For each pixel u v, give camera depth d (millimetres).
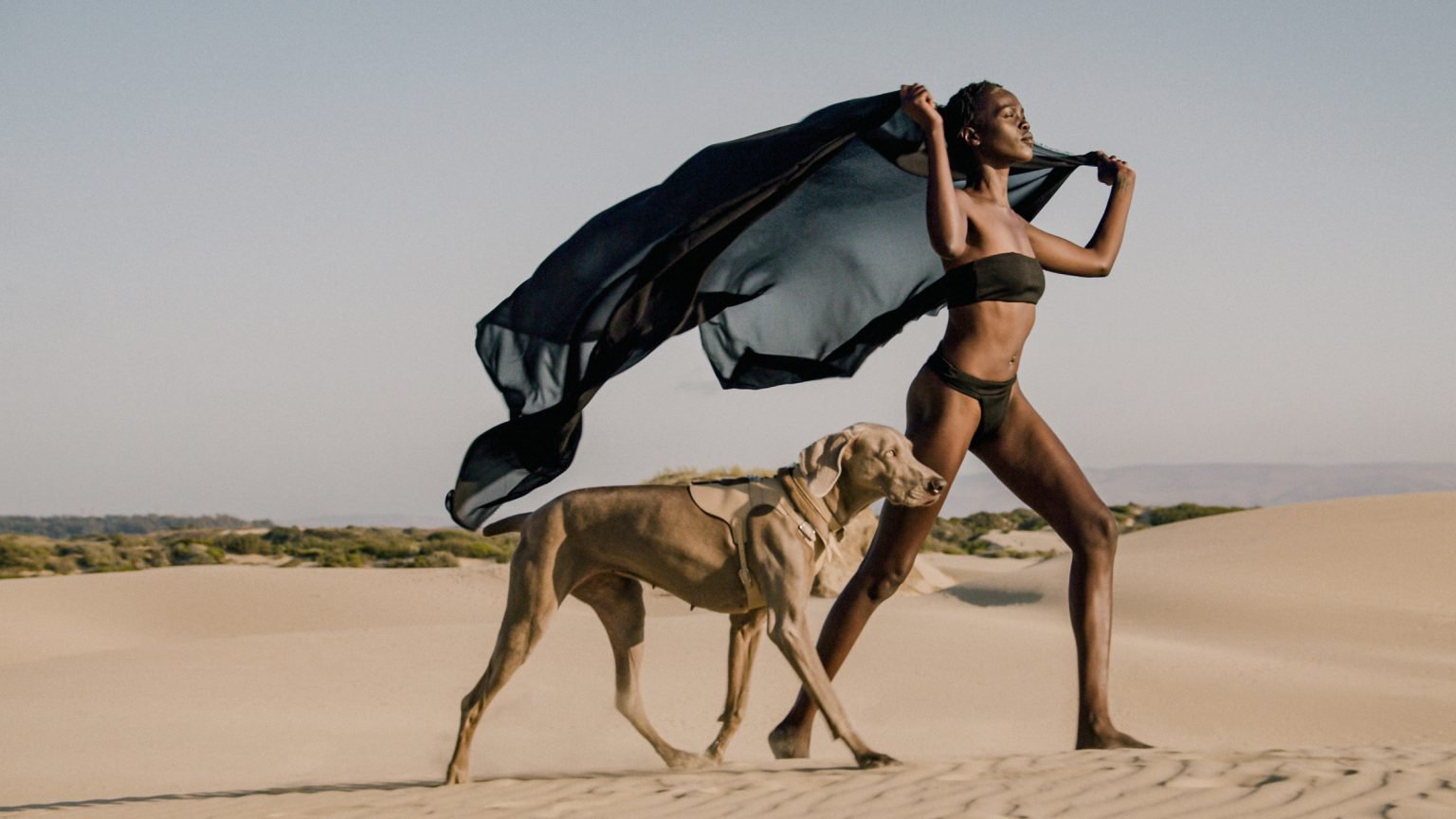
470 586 36438
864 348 9602
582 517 7750
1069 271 9094
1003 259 8414
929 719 15555
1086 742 8344
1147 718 15602
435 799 7195
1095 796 5883
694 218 8508
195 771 12805
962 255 8484
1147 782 6152
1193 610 23891
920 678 18219
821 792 6383
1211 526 32250
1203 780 6121
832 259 9359
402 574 37719
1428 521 28953
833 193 9148
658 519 7586
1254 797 5691
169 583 34125
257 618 31688
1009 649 20031
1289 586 25109
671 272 8781
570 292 8711
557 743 13711
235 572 36031
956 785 6352
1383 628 21719
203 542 64062
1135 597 25281
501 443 8773
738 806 6184
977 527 77562
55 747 14344
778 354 9523
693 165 8625
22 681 19266
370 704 17031
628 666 8281
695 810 6141
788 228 9227
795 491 7500
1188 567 27359
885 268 9406
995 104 8602
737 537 7477
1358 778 6008
